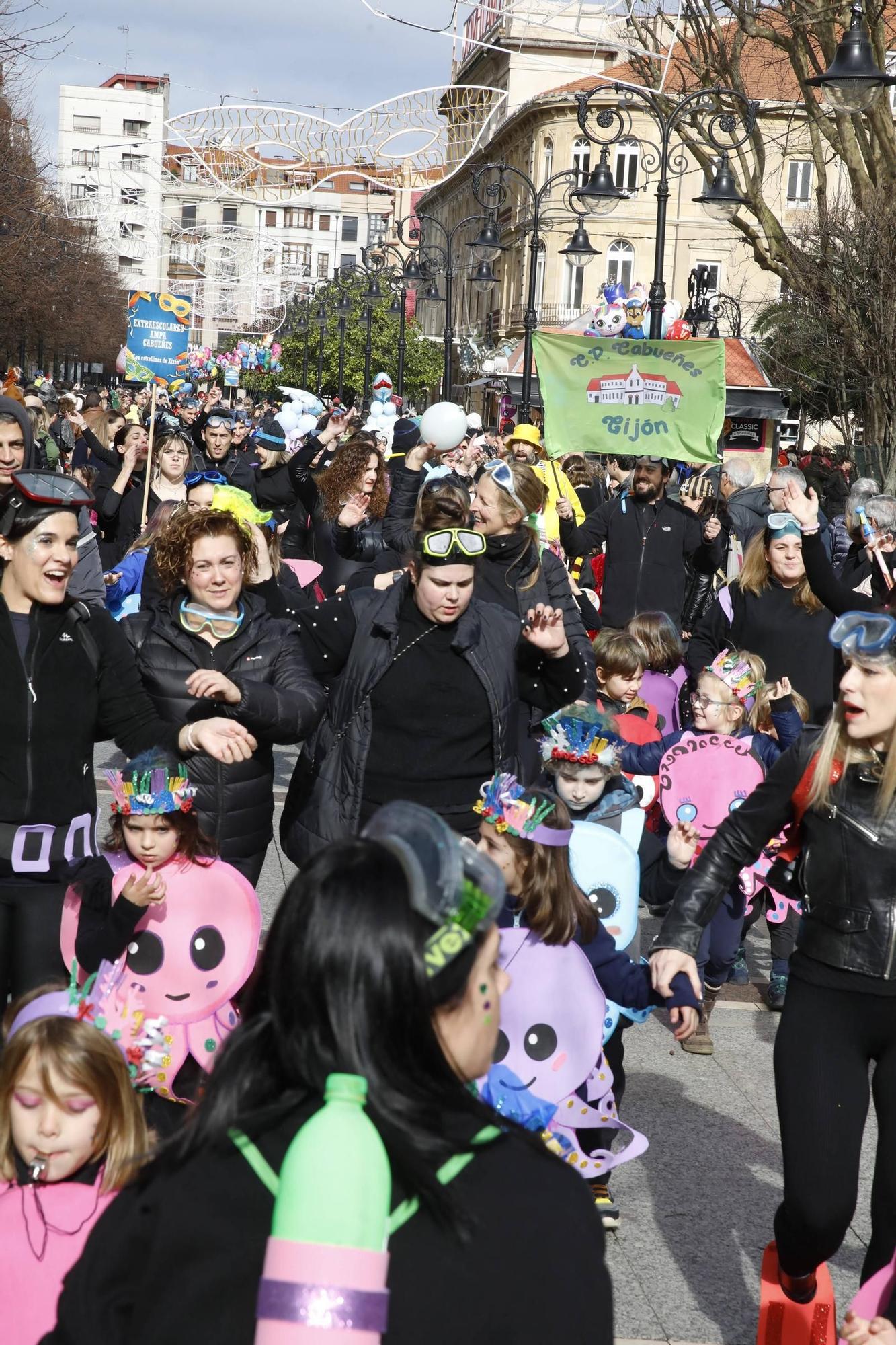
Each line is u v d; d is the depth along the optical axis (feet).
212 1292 4.66
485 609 13.84
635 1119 15.81
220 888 11.84
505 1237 4.74
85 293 174.29
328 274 304.09
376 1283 4.27
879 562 22.82
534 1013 11.28
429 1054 4.81
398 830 5.01
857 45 38.40
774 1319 10.38
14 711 11.96
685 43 63.21
